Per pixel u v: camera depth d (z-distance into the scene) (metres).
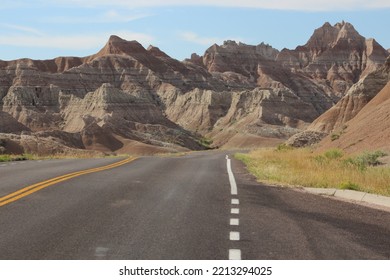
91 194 13.01
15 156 31.02
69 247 7.61
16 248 7.52
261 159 30.17
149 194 13.27
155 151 189.50
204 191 14.15
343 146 37.62
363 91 109.12
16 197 12.22
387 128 33.47
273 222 9.75
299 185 15.96
